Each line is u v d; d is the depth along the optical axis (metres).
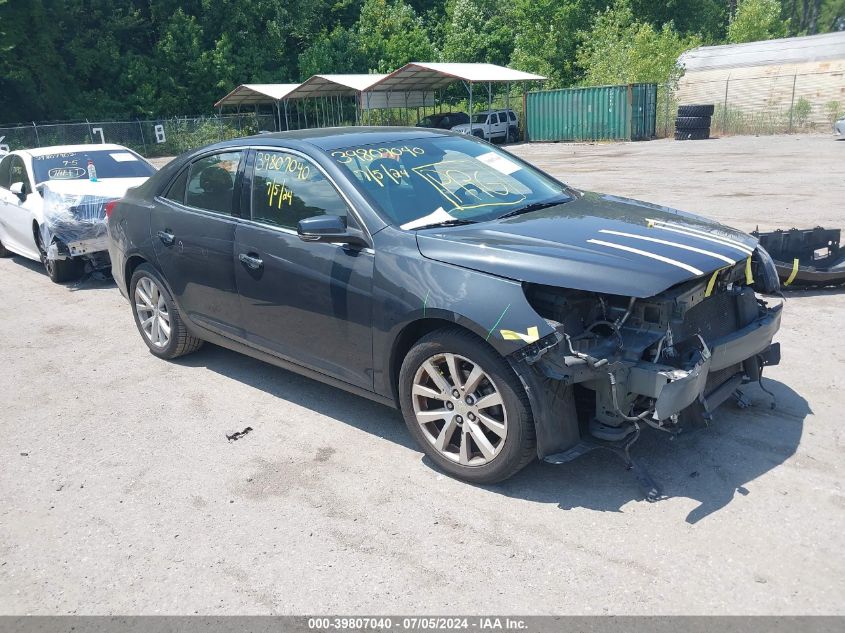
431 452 3.77
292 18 45.12
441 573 2.99
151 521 3.52
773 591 2.75
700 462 3.68
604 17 39.00
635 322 3.42
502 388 3.32
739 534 3.09
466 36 47.59
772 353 4.01
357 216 3.95
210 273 4.82
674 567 2.92
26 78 35.59
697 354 3.32
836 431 3.91
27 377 5.57
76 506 3.70
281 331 4.44
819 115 29.83
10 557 3.31
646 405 3.44
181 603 2.93
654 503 3.36
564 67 45.84
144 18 41.19
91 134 35.34
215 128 38.69
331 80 34.06
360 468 3.88
